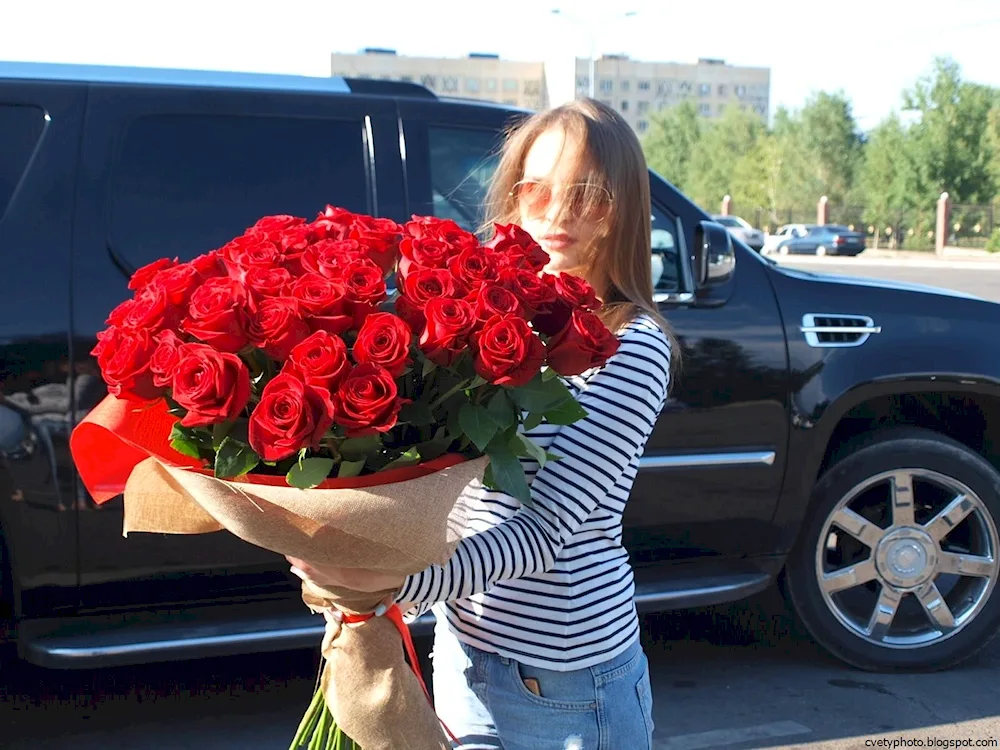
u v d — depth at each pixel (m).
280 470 1.27
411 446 1.29
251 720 3.28
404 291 1.29
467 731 1.67
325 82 3.30
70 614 2.91
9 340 2.75
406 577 1.39
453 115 3.35
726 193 63.78
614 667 1.60
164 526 1.51
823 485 3.60
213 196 3.06
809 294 3.54
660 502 3.35
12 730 3.18
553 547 1.47
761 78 110.62
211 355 1.16
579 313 1.34
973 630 3.69
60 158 2.92
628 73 107.56
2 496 2.77
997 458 3.88
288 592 3.08
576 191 1.66
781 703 3.44
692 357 3.34
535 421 1.35
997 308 3.74
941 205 42.91
